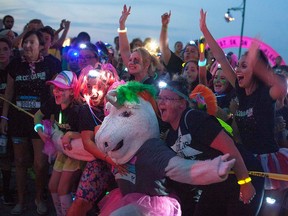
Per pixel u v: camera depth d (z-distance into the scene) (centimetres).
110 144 309
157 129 319
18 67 527
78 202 390
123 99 312
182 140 316
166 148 303
